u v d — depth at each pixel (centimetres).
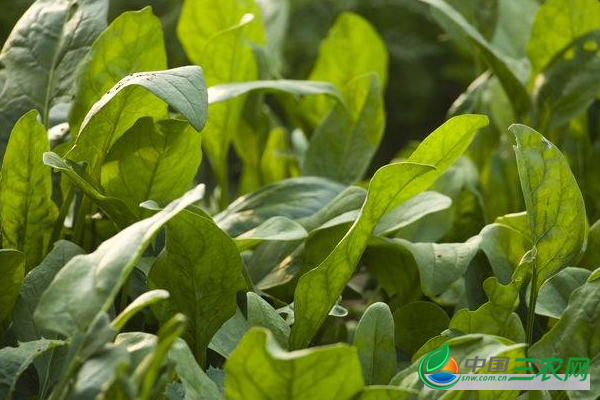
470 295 146
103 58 144
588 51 164
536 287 138
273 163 191
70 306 123
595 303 134
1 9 386
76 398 120
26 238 141
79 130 142
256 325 132
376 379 131
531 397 133
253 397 122
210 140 168
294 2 447
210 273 134
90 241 147
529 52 166
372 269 154
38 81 148
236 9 174
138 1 399
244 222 150
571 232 137
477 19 186
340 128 167
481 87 176
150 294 123
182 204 124
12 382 129
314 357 120
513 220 149
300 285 133
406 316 145
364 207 132
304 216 151
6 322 139
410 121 526
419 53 490
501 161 176
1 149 146
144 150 143
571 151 178
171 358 125
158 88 132
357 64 191
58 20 150
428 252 143
